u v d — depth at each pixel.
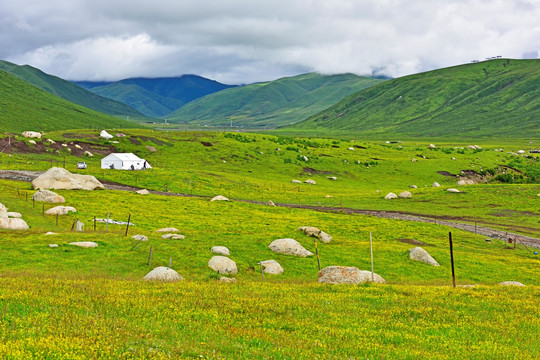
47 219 70.50
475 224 100.50
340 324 22.64
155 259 47.81
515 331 23.77
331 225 88.75
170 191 124.75
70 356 13.59
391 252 64.25
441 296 32.75
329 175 198.25
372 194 142.25
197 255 50.53
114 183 125.62
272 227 79.88
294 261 55.25
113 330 17.20
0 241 49.75
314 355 16.67
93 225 68.50
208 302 25.30
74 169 139.75
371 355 17.48
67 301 22.20
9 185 99.50
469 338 21.72
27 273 37.19
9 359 13.00
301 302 27.36
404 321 24.53
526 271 60.72
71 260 44.62
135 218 78.88
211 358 15.17
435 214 113.50
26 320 17.38
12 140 169.12
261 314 23.50
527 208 118.38
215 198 109.75
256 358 15.69
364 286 36.44
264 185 154.62
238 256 54.00
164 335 17.61
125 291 27.02
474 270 59.19
